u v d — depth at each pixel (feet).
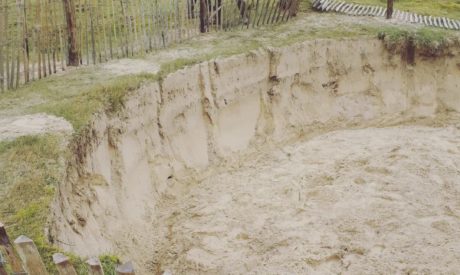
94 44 41.45
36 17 38.09
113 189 33.04
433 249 32.09
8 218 23.50
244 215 36.60
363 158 43.34
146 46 44.78
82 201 28.91
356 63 51.65
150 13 44.68
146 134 37.52
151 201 36.47
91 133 31.73
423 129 49.90
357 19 57.26
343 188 38.91
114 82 37.06
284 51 47.32
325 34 51.72
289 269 30.96
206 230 35.17
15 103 34.32
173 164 39.32
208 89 42.80
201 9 49.70
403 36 52.70
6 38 36.37
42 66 39.34
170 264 32.53
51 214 24.08
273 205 37.52
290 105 48.08
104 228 30.30
